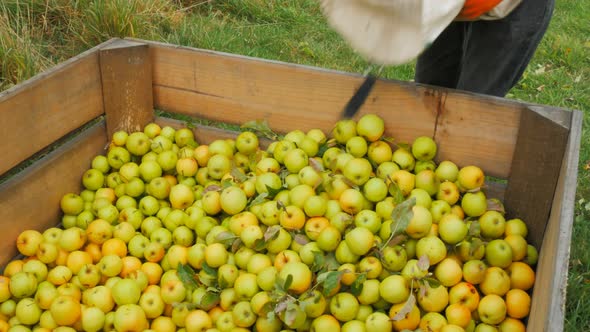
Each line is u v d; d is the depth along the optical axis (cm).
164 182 205
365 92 197
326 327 162
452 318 165
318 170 196
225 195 190
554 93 321
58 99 195
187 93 219
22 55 259
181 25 325
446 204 185
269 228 178
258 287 172
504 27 186
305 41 346
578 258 218
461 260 176
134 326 170
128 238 193
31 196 192
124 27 295
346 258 173
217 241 182
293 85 204
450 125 192
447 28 207
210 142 224
